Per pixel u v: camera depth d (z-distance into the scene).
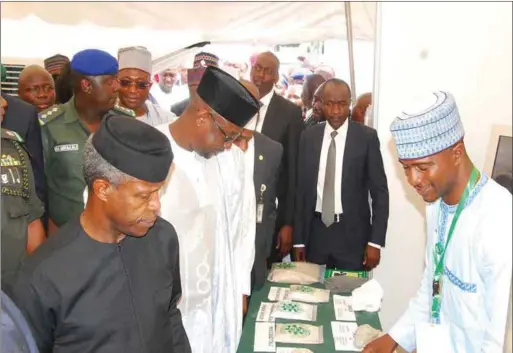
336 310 1.80
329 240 2.57
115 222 1.06
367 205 2.59
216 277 1.64
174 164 1.49
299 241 2.65
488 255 1.13
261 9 3.34
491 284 1.13
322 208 2.55
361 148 2.46
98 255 1.08
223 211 1.63
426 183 1.17
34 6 3.13
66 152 2.14
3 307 0.94
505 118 1.12
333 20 3.44
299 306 1.81
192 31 3.45
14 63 3.38
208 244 1.58
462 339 1.27
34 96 2.94
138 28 3.34
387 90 2.37
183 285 1.55
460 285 1.24
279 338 1.60
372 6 3.36
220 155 1.71
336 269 2.45
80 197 2.13
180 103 3.50
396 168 2.50
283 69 4.32
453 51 2.07
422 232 2.54
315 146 2.58
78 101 2.18
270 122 2.89
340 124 2.52
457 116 1.14
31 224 1.74
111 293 1.09
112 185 1.01
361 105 3.38
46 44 3.36
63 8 3.17
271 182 2.16
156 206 1.07
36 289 1.01
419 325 1.26
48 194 2.18
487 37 1.14
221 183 1.63
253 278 1.99
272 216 2.19
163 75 3.95
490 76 1.15
